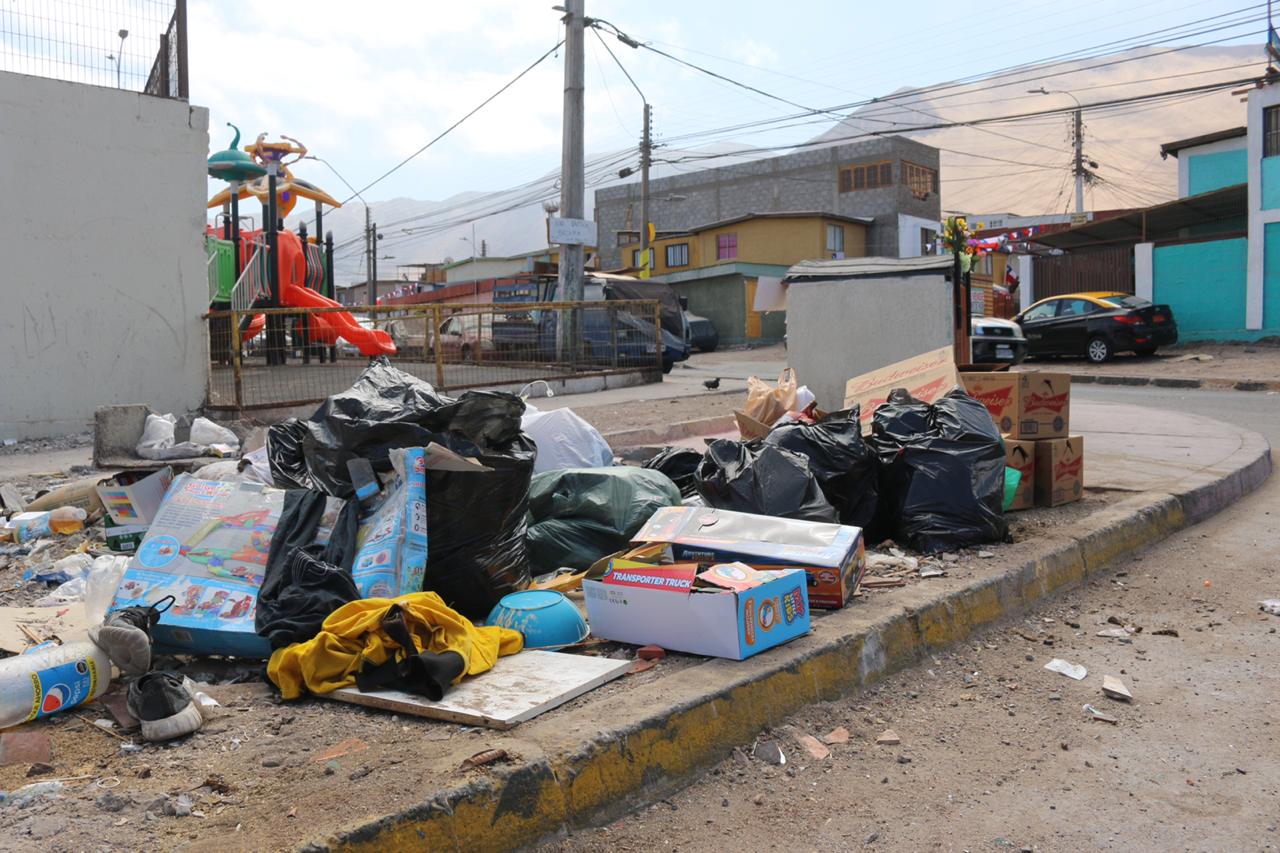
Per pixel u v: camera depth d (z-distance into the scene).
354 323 17.45
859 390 7.63
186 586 3.79
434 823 2.45
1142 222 25.23
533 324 17.11
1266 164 21.69
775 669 3.55
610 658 3.77
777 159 49.66
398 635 3.21
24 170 11.52
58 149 11.71
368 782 2.58
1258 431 11.44
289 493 4.07
